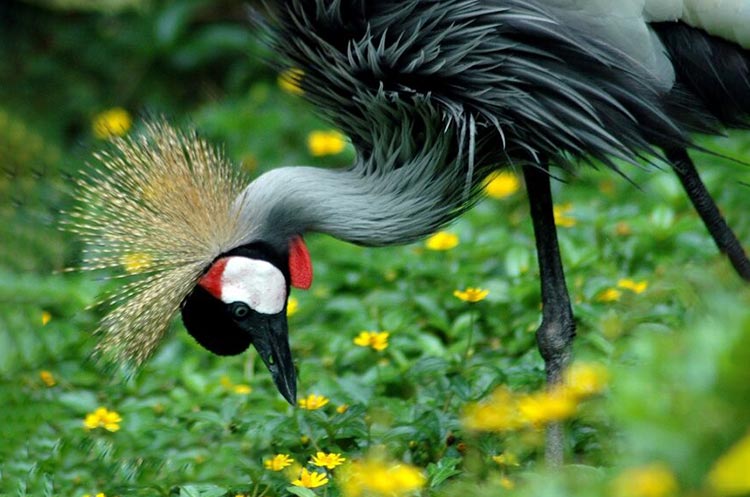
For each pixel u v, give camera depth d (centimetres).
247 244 851
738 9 832
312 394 902
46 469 861
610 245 1093
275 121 1508
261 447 880
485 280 1078
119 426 904
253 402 941
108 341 882
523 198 1252
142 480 842
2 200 1089
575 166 884
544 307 884
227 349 871
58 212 949
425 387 938
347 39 852
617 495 538
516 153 868
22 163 1434
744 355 511
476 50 825
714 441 518
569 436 804
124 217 874
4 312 1096
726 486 480
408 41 825
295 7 868
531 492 586
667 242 1071
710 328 548
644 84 837
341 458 788
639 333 869
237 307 853
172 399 968
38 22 1827
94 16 1834
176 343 1076
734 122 893
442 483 802
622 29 829
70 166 966
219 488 768
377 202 845
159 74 1784
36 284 1129
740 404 516
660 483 514
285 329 858
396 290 1089
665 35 854
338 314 1096
